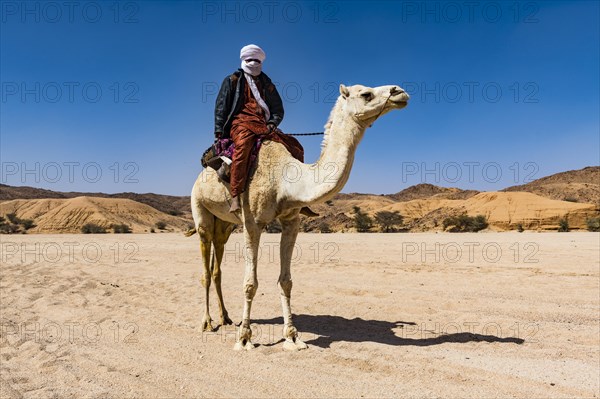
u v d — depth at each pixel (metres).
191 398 5.54
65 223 98.50
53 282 14.09
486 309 9.98
